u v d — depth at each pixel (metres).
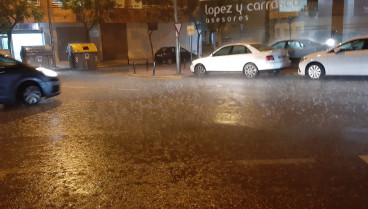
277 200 3.92
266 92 11.47
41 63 26.02
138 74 19.86
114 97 11.71
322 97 10.20
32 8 26.97
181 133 6.77
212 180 4.51
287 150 5.59
